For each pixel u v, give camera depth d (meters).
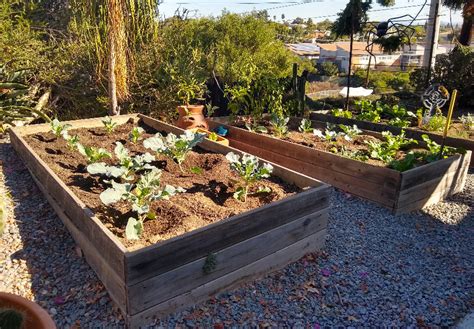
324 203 3.03
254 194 3.28
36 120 6.78
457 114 9.48
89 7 5.39
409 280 2.86
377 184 4.07
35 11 7.96
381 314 2.46
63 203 3.05
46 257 2.78
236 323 2.27
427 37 11.59
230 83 8.24
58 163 3.86
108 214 2.74
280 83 7.25
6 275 2.55
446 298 2.68
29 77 6.79
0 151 5.01
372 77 15.52
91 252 2.54
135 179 3.46
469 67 9.92
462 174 4.68
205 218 2.75
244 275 2.59
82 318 2.21
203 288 2.38
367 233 3.52
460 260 3.19
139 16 5.75
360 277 2.83
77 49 6.97
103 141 4.76
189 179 3.55
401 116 7.78
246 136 5.62
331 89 15.33
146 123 5.83
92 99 7.19
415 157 4.75
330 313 2.44
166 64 7.11
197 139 3.81
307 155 4.78
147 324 2.16
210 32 13.23
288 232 2.80
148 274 2.09
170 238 2.19
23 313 1.50
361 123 7.07
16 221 3.25
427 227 3.77
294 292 2.60
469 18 11.21
